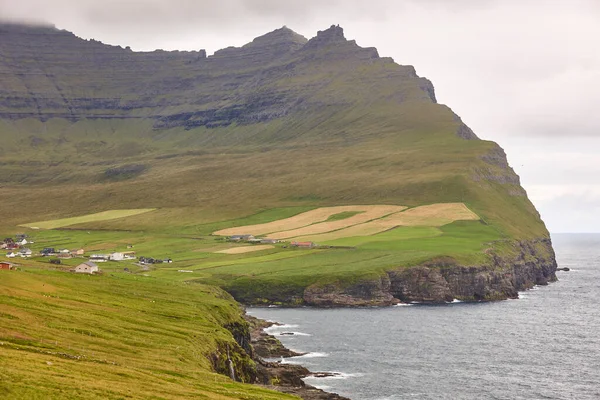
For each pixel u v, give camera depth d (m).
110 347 112.12
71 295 150.75
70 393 75.94
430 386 159.12
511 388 158.88
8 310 117.31
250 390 106.50
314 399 142.50
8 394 71.88
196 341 133.38
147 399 80.69
